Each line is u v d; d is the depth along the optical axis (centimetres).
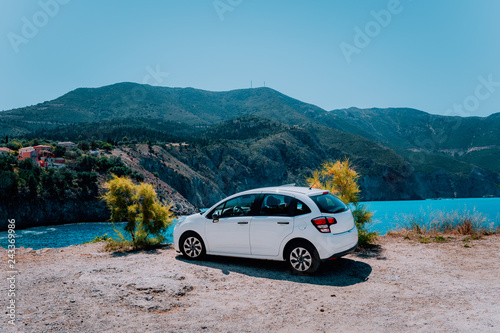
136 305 446
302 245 593
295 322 397
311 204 607
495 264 652
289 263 617
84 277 562
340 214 620
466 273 597
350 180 881
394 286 534
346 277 589
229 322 398
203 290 519
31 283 535
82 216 10256
